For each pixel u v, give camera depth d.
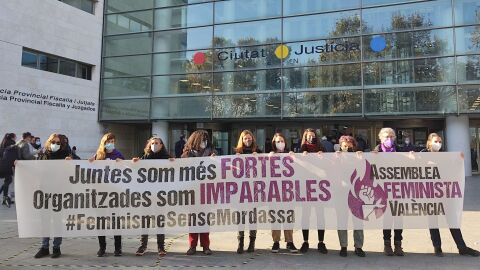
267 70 20.59
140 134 26.06
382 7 18.97
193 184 6.57
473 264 5.79
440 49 17.98
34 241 7.39
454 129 18.14
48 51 20.86
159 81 22.62
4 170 11.05
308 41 20.03
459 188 6.37
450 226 6.29
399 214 6.37
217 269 5.70
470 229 8.01
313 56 19.89
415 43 18.36
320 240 6.56
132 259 6.26
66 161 6.49
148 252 6.70
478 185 15.38
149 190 6.53
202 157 6.62
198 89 21.78
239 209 6.54
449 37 17.89
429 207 6.36
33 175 6.43
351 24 19.38
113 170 6.54
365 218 6.38
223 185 6.57
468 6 17.73
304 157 6.55
